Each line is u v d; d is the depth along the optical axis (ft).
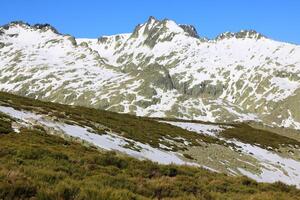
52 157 66.85
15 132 104.78
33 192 37.93
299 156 246.47
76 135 131.03
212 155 176.45
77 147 100.27
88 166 64.28
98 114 215.51
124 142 145.48
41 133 111.24
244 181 75.05
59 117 157.38
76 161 68.49
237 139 255.29
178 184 57.16
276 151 244.42
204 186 61.93
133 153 129.80
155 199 45.80
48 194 36.83
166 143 169.17
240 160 184.75
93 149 106.93
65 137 123.13
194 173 77.15
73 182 42.63
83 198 37.19
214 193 55.52
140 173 66.13
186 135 211.00
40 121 137.69
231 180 74.49
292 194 70.90
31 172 45.80
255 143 254.27
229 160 177.17
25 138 96.43
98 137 140.46
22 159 60.80
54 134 123.75
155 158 133.18
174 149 163.94
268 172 178.70
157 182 55.62
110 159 72.84
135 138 159.94
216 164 161.17
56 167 55.93
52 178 45.91
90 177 52.16
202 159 161.58
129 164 73.10
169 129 221.66
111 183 50.01
